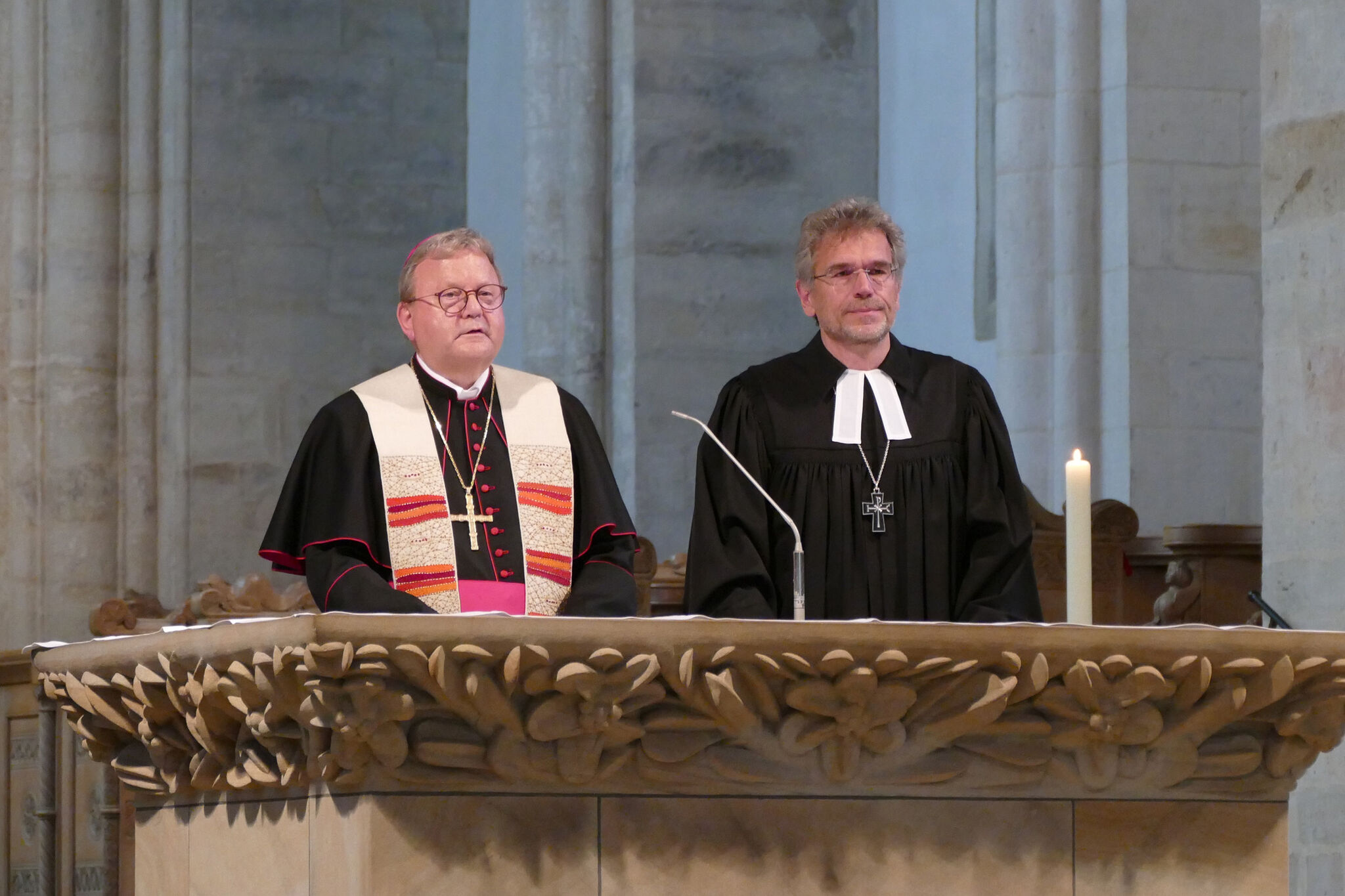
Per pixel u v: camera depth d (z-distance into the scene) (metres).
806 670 8.43
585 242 28.62
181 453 33.31
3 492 33.31
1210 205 24.06
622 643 8.13
